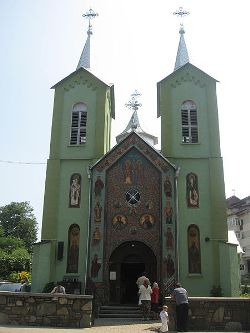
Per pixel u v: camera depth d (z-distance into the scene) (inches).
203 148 1155.3
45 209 1106.7
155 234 1061.1
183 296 690.2
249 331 685.3
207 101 1206.9
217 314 706.2
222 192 1097.4
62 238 1080.8
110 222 1074.1
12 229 3494.1
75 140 1190.3
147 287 884.6
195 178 1123.9
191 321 701.3
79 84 1246.3
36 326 690.2
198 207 1093.1
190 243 1063.0
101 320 870.4
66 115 1217.4
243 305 711.1
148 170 1111.0
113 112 1406.3
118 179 1107.3
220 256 1042.7
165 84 1230.9
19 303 712.4
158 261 1038.4
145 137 1738.4
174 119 1192.8
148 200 1087.6
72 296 716.7
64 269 1054.4
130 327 748.0
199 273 1034.7
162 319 666.8
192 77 1235.2
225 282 1016.2
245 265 2655.0
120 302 1042.7
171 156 1147.3
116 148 1125.7
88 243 1050.7
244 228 2721.5
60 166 1154.0
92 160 1151.6
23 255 2423.7
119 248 1079.6
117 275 1058.7
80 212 1100.5
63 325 705.6
